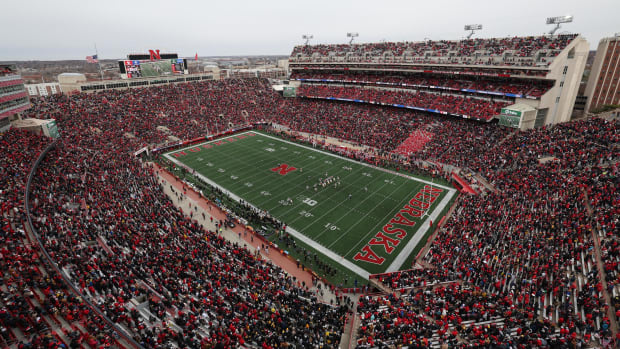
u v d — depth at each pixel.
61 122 59.47
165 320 20.09
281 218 39.16
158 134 66.12
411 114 70.50
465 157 51.03
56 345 15.40
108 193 37.97
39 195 31.78
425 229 36.59
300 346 18.94
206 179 50.34
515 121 53.00
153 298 22.42
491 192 40.09
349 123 72.12
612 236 24.59
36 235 23.36
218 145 66.94
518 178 40.66
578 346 16.73
